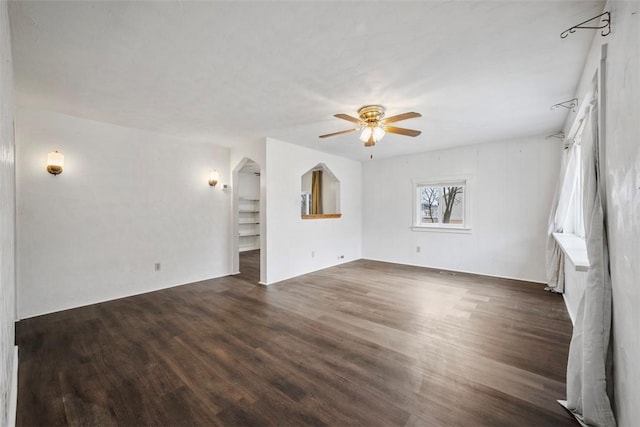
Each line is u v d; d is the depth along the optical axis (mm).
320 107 3096
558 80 2475
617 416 1441
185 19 1686
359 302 3598
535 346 2453
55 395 1841
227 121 3590
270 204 4492
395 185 6039
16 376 1945
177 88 2631
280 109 3158
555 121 3631
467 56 2104
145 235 4051
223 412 1693
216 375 2057
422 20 1705
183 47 1979
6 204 1423
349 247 6246
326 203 7781
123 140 3828
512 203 4617
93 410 1711
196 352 2377
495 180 4766
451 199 5414
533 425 1582
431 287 4230
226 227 5090
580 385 1639
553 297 3734
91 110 3195
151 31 1797
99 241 3631
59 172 3295
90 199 3551
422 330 2781
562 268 3846
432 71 2322
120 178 3805
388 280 4645
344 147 5109
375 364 2191
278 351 2393
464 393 1852
